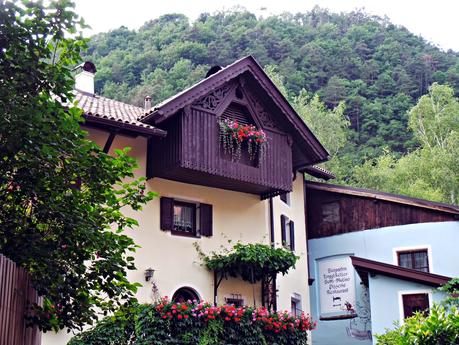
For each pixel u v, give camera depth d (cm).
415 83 5231
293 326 1523
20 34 620
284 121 1725
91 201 672
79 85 1839
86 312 661
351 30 6059
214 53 5116
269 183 1652
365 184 3384
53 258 644
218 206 1675
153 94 3988
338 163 3459
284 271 1634
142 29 6231
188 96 1504
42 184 636
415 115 3809
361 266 1702
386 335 1059
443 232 1930
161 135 1480
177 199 1599
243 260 1555
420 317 1048
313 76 5103
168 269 1529
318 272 2112
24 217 655
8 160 625
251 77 1650
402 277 1662
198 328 1363
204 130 1538
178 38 5259
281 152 1714
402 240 1984
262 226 1758
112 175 664
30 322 654
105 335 1252
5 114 593
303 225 2008
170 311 1335
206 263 1594
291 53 5312
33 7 629
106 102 1784
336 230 2112
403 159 3519
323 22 7700
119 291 674
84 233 632
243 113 1680
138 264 1480
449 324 862
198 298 1564
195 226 1628
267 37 5422
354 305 2011
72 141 638
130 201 703
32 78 624
